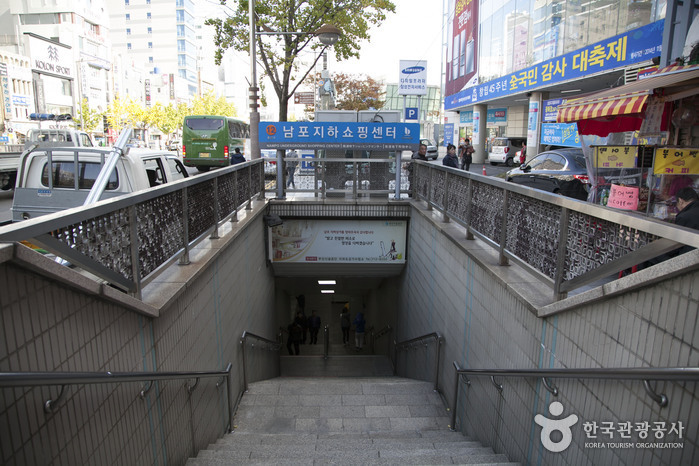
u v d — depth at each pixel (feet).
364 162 31.40
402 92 87.45
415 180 30.83
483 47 89.25
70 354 6.62
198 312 13.83
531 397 10.81
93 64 167.12
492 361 13.89
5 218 34.22
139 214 9.95
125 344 8.58
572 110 16.88
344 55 48.85
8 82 120.57
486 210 15.34
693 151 15.33
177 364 11.65
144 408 9.41
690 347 5.72
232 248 19.35
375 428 18.35
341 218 31.45
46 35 161.99
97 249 7.91
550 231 10.51
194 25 357.82
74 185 18.92
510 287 11.96
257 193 28.43
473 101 94.48
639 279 6.62
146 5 327.26
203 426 14.28
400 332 36.09
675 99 15.78
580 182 22.57
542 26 62.64
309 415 19.34
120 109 156.15
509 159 85.92
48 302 6.09
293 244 31.78
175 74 306.35
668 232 6.34
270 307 34.14
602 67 46.60
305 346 59.57
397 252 31.99
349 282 54.95
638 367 6.37
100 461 7.38
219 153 65.10
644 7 41.34
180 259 13.70
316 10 44.19
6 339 5.23
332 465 12.29
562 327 9.36
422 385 23.09
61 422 6.26
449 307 19.92
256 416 19.20
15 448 5.26
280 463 12.29
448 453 13.51
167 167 22.65
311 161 31.12
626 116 18.31
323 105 62.23
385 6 46.09
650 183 16.31
